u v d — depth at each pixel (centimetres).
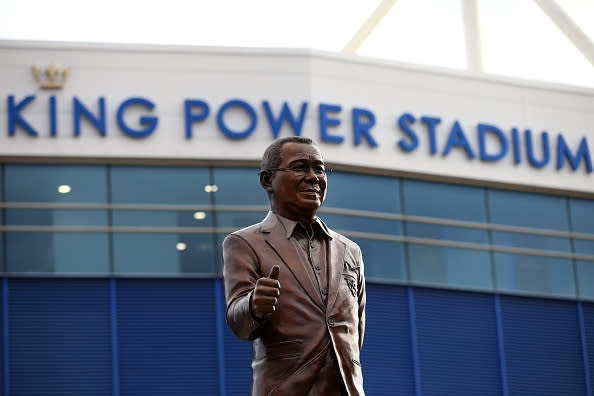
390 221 2714
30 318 2500
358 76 2730
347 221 2670
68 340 2500
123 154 2573
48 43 2609
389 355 2633
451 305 2730
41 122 2569
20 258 2522
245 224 2595
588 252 2900
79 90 2597
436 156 2766
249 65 2662
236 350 2534
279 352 485
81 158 2572
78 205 2559
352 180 2703
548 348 2800
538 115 2886
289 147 520
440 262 2744
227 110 2638
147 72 2627
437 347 2686
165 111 2614
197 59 2647
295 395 478
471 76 2841
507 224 2839
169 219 2580
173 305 2539
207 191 2602
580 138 2909
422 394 2639
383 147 2717
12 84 2583
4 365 2473
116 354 2505
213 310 2547
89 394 2480
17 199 2552
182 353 2520
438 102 2798
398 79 2767
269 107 2647
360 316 526
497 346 2747
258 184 2622
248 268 503
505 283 2797
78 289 2527
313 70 2691
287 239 509
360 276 522
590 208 2931
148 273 2545
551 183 2866
